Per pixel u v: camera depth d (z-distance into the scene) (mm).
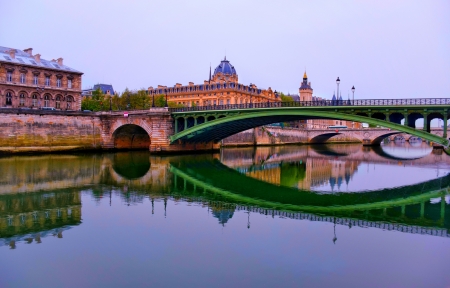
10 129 66562
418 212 29469
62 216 26312
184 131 69438
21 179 41375
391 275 16844
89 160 61844
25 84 78500
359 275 16859
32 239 21328
